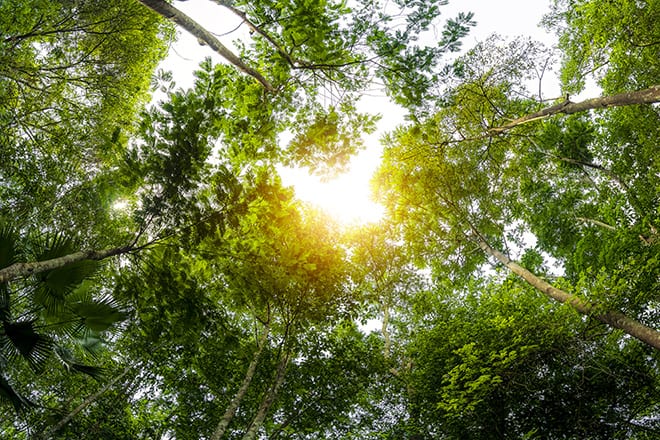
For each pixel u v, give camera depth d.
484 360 10.63
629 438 10.55
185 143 6.64
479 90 11.83
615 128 14.23
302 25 6.32
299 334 11.12
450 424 11.16
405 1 6.07
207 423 10.71
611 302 8.91
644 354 10.12
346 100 7.55
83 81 12.05
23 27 9.38
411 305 14.03
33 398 10.51
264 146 7.75
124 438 10.69
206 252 7.58
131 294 7.16
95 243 10.35
